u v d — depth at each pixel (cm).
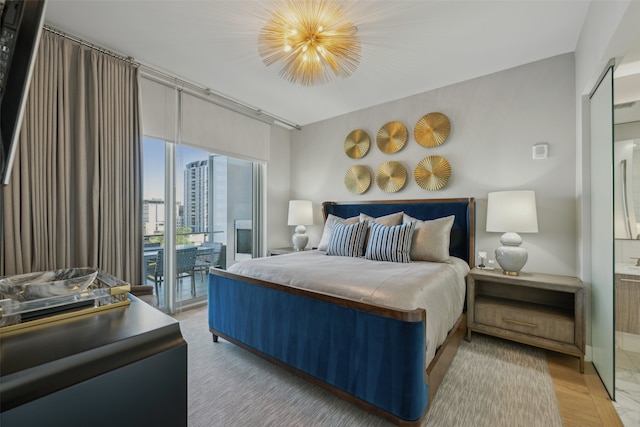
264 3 193
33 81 206
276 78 301
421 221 281
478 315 243
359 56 236
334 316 161
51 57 215
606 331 180
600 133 195
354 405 162
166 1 191
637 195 237
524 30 221
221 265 373
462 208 292
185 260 326
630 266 234
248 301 210
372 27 217
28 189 202
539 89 263
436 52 252
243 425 146
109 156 245
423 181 326
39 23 52
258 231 426
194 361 210
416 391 133
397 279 174
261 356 200
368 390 146
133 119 262
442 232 262
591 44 192
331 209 394
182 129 308
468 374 192
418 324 135
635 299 231
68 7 196
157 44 241
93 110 236
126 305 84
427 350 152
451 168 312
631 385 182
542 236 259
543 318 215
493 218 249
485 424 146
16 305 72
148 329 68
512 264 237
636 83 229
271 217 432
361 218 329
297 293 179
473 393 171
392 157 358
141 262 267
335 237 301
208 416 153
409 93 336
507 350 229
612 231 174
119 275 249
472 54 254
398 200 339
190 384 182
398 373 136
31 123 204
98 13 203
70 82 227
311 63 221
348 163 399
